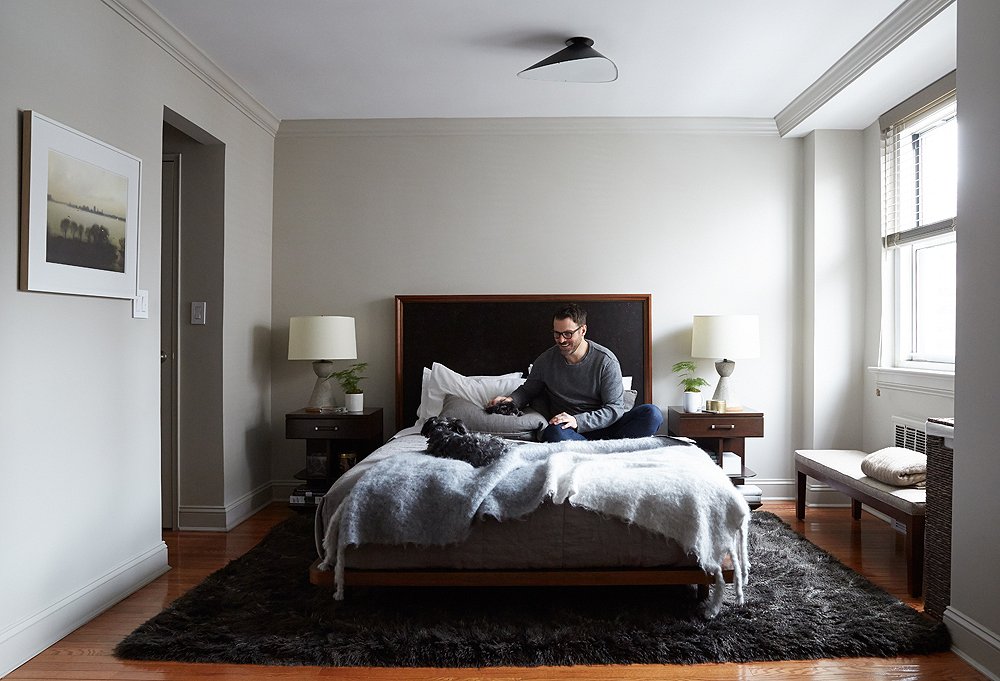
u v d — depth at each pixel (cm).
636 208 462
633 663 228
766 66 371
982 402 224
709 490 257
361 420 413
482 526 256
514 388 426
